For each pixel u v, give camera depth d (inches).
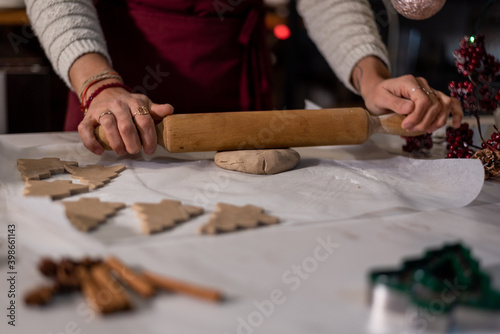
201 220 27.0
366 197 31.6
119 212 27.8
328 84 111.8
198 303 18.6
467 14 73.6
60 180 32.5
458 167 35.1
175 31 47.4
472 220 28.0
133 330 17.1
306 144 39.0
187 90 49.6
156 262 21.5
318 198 31.2
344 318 18.0
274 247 23.4
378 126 40.3
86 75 39.8
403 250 23.6
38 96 78.4
